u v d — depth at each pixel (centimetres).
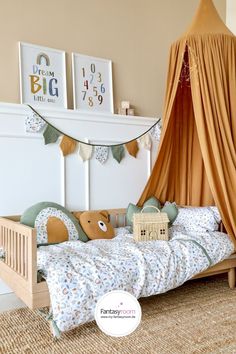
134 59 365
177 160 357
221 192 295
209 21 307
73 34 326
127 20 360
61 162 311
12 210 288
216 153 288
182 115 351
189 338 205
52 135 304
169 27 389
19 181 291
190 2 406
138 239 280
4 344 198
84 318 200
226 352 190
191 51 299
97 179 335
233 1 423
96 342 201
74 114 317
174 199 362
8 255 246
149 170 369
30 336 208
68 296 196
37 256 219
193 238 280
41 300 202
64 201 313
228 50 301
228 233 292
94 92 334
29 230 202
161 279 238
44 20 310
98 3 341
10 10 293
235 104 299
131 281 225
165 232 284
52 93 309
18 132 289
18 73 296
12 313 241
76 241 263
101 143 337
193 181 350
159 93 384
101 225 300
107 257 229
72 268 208
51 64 310
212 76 294
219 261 278
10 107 284
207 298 272
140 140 362
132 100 364
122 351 191
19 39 297
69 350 192
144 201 347
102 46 343
